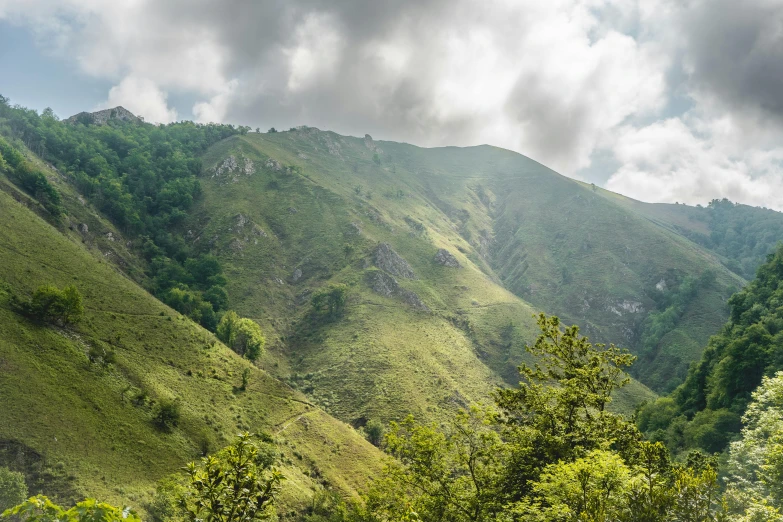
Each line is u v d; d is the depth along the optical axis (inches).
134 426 3090.6
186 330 4881.9
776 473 1165.7
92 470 2566.4
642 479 858.1
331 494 3245.6
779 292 4517.7
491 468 1288.1
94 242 6973.4
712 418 3479.3
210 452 3289.9
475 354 7736.2
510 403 1408.7
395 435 1358.3
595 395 1293.1
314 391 6003.9
